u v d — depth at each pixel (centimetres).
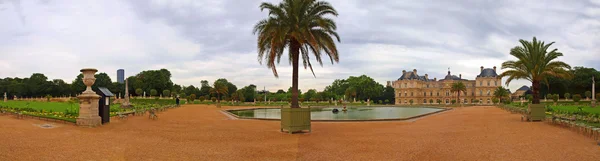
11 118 2148
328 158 1165
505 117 3133
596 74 9081
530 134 1769
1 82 11244
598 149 1293
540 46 2912
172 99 8644
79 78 10606
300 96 11512
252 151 1288
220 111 4572
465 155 1208
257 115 4044
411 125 2430
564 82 9256
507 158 1149
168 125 2280
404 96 12862
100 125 2022
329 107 6756
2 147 1145
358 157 1181
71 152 1148
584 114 2750
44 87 10775
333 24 2120
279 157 1180
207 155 1197
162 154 1191
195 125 2336
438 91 12975
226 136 1708
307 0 1991
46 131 1617
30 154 1079
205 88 12738
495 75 11956
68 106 3778
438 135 1769
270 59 2036
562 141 1502
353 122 2780
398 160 1134
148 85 10262
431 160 1134
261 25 2114
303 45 2178
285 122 1947
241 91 10781
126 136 1603
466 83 12769
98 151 1191
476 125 2336
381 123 2647
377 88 12950
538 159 1126
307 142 1525
